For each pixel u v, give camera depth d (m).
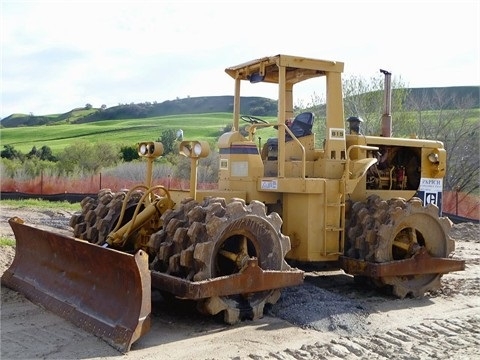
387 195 8.73
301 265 9.34
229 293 5.98
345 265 7.70
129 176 24.48
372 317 6.71
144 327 5.34
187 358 5.11
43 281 6.78
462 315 6.98
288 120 8.26
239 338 5.72
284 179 7.25
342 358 5.29
